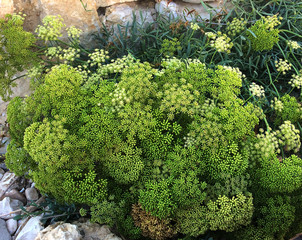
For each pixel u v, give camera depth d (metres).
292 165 0.44
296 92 0.61
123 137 0.44
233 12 0.65
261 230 0.44
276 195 0.45
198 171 0.43
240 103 0.46
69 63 0.60
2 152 0.61
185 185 0.41
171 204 0.40
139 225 0.43
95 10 0.60
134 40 0.62
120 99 0.44
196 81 0.47
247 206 0.41
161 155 0.44
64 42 0.59
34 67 0.52
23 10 0.57
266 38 0.54
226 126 0.43
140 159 0.44
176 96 0.44
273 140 0.46
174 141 0.45
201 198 0.41
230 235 0.46
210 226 0.43
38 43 0.60
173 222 0.45
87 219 0.46
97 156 0.42
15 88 0.61
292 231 0.46
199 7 0.65
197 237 0.46
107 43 0.62
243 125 0.43
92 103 0.44
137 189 0.44
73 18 0.59
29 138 0.42
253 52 0.61
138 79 0.44
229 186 0.43
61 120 0.43
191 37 0.62
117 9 0.62
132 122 0.43
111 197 0.42
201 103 0.47
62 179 0.42
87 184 0.41
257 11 0.60
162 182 0.41
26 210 0.48
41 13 0.58
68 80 0.45
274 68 0.59
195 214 0.41
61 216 0.46
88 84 0.49
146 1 0.65
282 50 0.59
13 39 0.49
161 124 0.45
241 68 0.61
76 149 0.42
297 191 0.47
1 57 0.49
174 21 0.63
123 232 0.44
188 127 0.46
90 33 0.62
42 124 0.43
